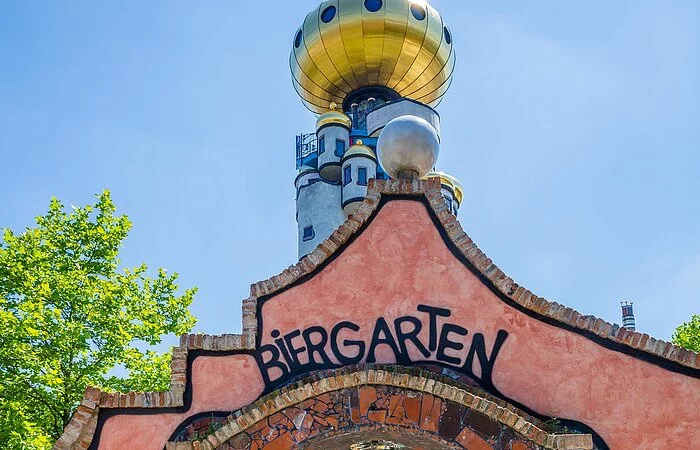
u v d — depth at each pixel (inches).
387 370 452.8
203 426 472.7
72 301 813.2
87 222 871.1
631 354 481.4
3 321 757.3
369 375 448.1
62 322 778.8
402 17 1819.6
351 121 1865.2
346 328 491.5
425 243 508.1
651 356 480.1
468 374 481.4
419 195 518.6
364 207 514.3
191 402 476.7
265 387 481.1
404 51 1836.9
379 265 504.1
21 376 755.4
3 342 753.6
